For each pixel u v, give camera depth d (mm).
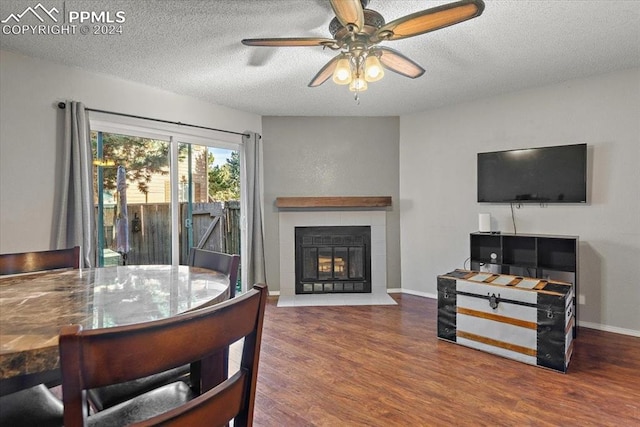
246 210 4164
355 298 4180
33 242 2582
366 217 4406
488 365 2402
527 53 2625
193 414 632
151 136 3379
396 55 2039
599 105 3086
